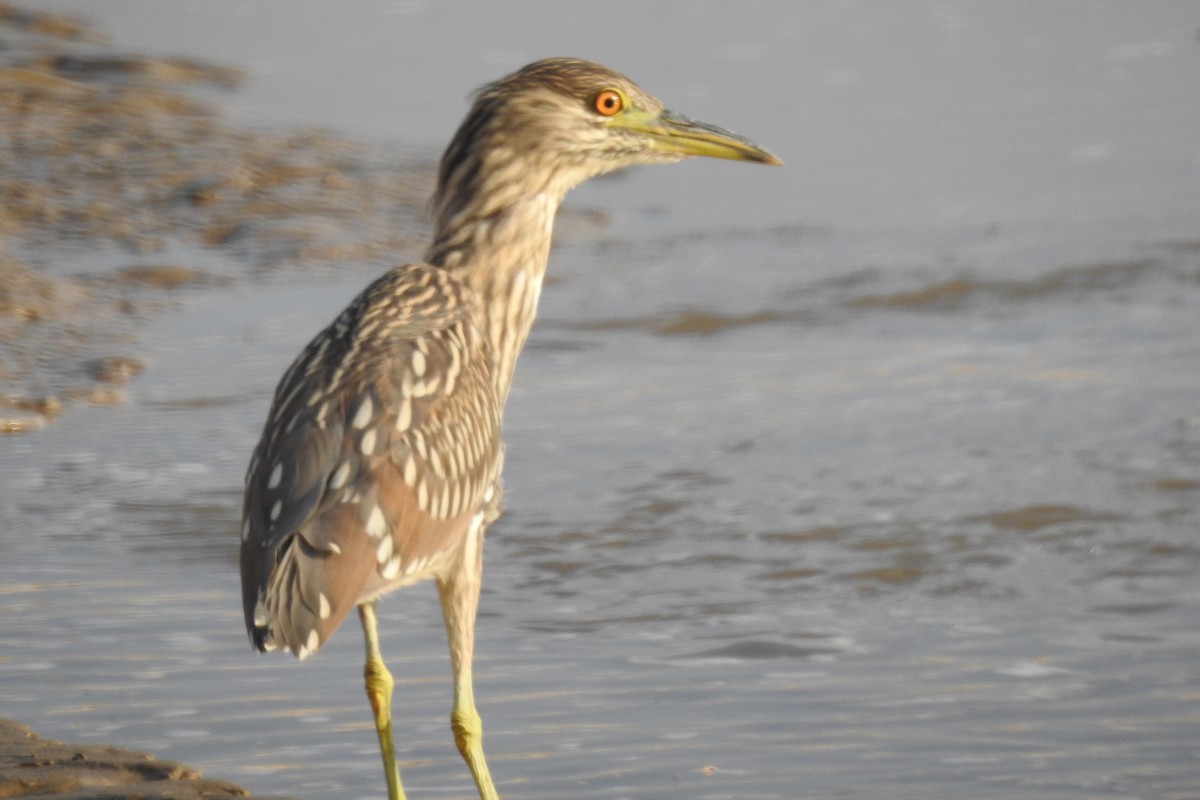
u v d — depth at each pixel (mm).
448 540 7074
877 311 17453
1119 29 33656
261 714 9055
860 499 12297
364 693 9383
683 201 23141
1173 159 23891
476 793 8203
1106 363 15414
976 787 8234
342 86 29328
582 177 8344
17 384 14953
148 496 12461
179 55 30594
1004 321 16938
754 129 26594
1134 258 18688
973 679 9555
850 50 32219
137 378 15398
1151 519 11805
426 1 37125
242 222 21000
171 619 10305
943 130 26328
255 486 6762
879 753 8617
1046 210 21281
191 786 7398
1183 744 8727
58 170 22344
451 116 27406
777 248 20234
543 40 33312
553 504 12328
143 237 20156
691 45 32719
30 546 11508
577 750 8664
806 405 14523
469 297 7805
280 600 6352
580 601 10766
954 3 36406
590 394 14977
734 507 12203
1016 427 13742
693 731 8891
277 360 16016
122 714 8969
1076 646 10000
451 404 7094
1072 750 8664
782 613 10539
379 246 20484
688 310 17609
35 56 29172
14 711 8953
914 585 10961
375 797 8125
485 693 9391
